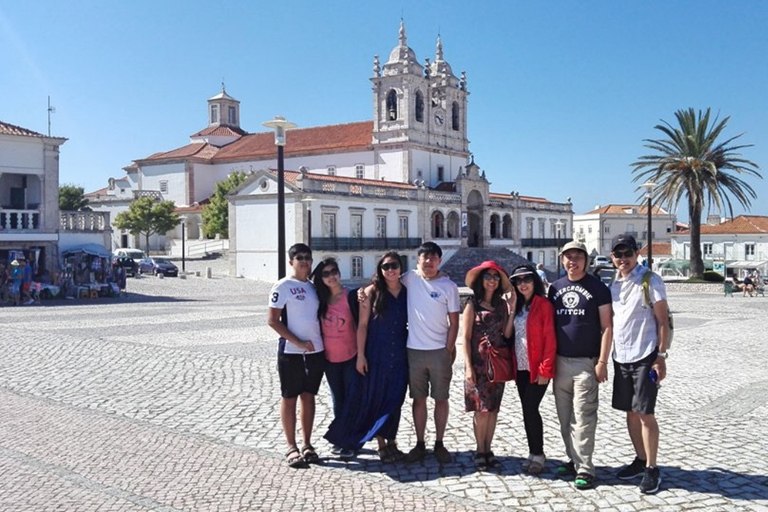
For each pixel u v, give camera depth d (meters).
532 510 6.23
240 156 70.94
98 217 34.88
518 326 7.23
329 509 6.27
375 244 51.75
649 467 6.66
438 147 64.00
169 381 12.01
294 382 7.56
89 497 6.57
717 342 18.02
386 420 7.43
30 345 16.11
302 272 7.79
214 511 6.23
